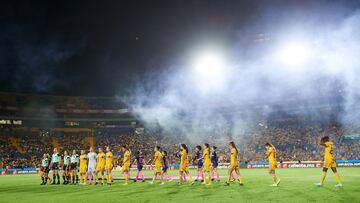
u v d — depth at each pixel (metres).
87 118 68.62
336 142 50.69
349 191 12.17
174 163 48.62
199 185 16.17
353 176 20.97
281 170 34.22
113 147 60.50
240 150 53.69
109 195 12.97
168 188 15.07
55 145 59.78
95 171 19.70
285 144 53.22
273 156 15.17
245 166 45.97
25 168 45.44
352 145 49.06
